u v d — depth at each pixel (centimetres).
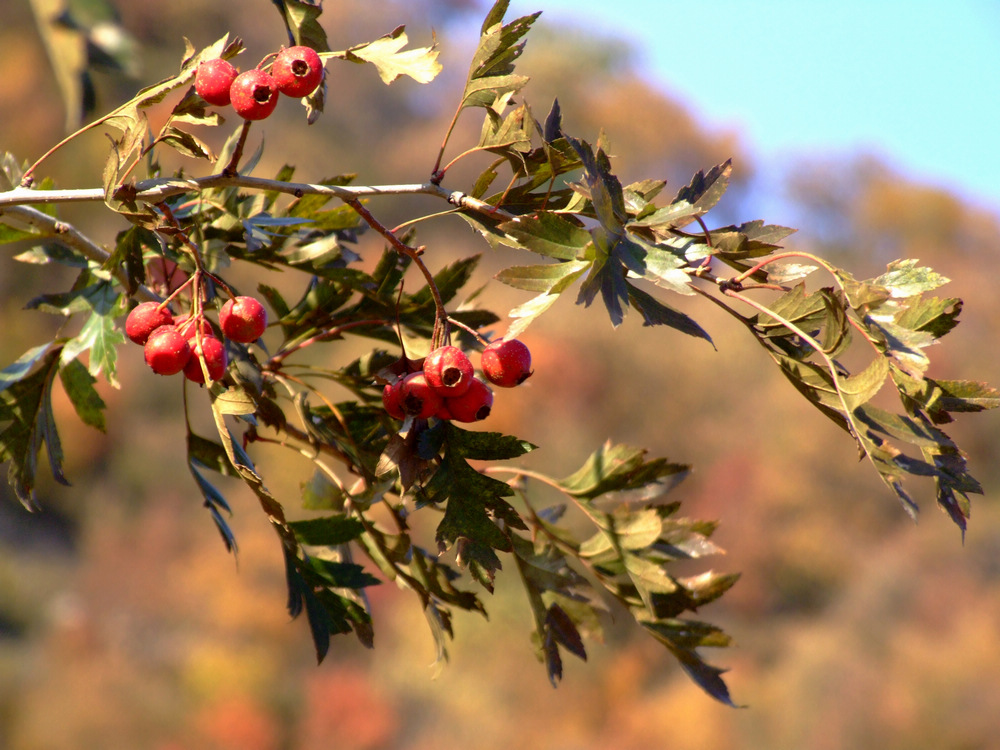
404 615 1576
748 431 2056
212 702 1378
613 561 154
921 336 115
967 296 2577
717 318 2298
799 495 1917
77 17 173
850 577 1730
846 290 114
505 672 1394
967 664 1325
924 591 1544
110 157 123
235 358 145
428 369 117
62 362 158
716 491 1973
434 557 150
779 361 122
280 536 139
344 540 146
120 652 1449
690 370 2119
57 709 1279
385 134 2844
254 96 122
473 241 2169
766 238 122
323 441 146
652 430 2014
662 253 113
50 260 162
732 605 1825
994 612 1454
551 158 121
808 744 1352
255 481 126
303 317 158
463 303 158
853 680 1408
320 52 137
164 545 1677
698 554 150
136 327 125
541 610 155
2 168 153
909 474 112
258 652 1520
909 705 1320
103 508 1797
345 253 159
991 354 2250
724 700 147
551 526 157
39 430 158
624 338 2106
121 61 177
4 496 1805
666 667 1517
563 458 1834
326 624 143
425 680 1433
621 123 3114
